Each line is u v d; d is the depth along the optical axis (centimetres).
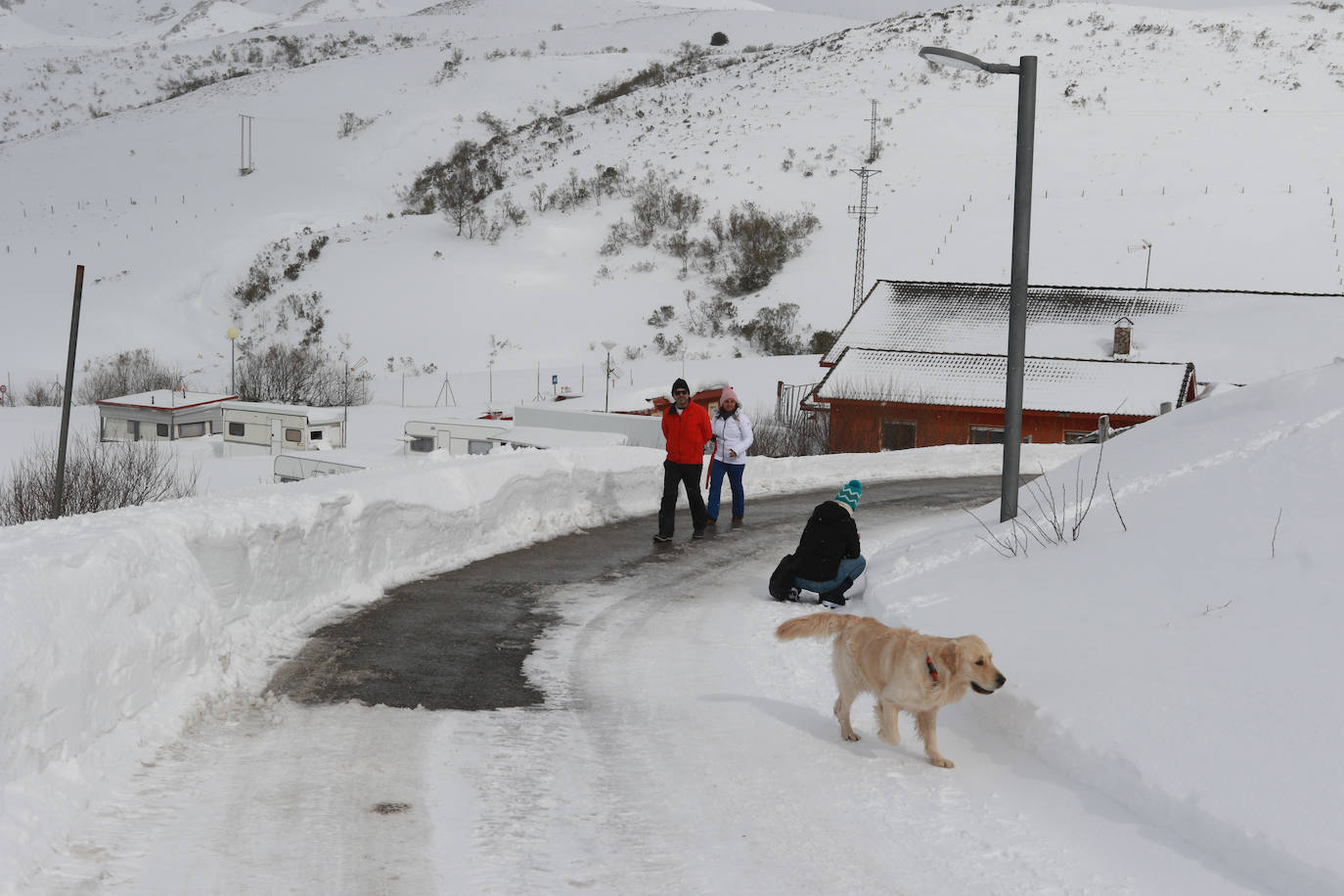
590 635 919
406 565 1106
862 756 650
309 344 7600
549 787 585
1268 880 470
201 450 4075
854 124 9769
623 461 1584
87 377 6975
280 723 664
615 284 8044
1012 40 11206
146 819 515
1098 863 500
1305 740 538
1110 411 3525
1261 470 964
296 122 12862
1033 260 7381
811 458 2141
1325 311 4475
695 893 469
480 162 10431
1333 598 677
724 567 1238
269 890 450
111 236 9738
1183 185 7969
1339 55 9956
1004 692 691
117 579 632
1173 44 10581
